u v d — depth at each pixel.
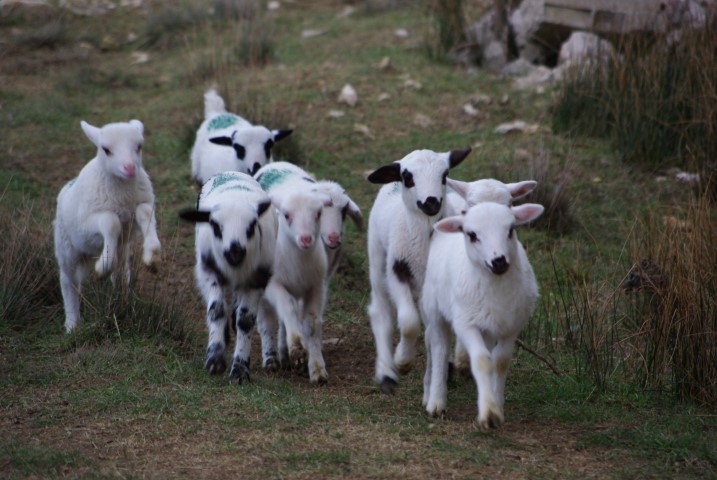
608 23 20.55
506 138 18.06
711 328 9.73
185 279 13.25
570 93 18.36
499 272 8.05
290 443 8.34
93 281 11.89
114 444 8.37
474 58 22.55
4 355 10.73
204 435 8.55
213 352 10.15
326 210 11.02
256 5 28.30
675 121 16.77
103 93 22.42
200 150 15.68
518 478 7.67
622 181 16.34
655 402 9.66
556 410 9.40
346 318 12.76
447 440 8.49
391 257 9.93
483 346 8.43
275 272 10.83
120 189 11.82
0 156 17.81
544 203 15.03
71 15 29.50
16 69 24.42
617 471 7.90
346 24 26.53
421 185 9.53
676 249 10.58
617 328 11.15
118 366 10.27
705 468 7.96
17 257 12.31
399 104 20.16
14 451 8.11
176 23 27.28
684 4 18.45
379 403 9.73
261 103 20.05
